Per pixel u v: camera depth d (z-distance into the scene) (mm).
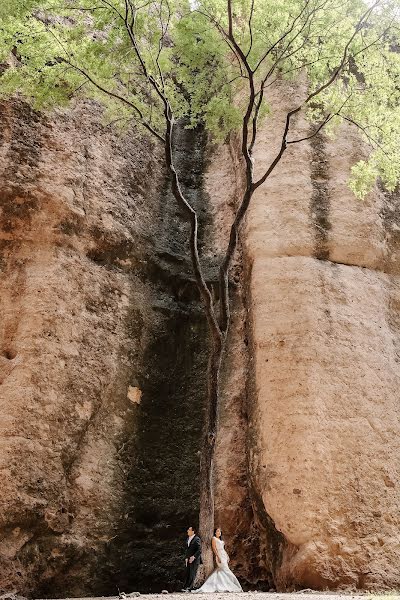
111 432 12297
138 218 14984
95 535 11266
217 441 12836
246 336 13758
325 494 10641
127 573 11336
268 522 11211
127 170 15344
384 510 10773
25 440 10977
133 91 14211
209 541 9750
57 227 13125
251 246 13875
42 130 13898
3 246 12672
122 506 11812
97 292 13250
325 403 11477
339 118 12156
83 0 11359
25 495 10641
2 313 12094
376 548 10367
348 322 12539
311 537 10320
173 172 11055
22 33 11531
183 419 13227
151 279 14547
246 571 11523
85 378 12227
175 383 13648
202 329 14453
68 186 13617
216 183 16969
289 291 12812
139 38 11773
